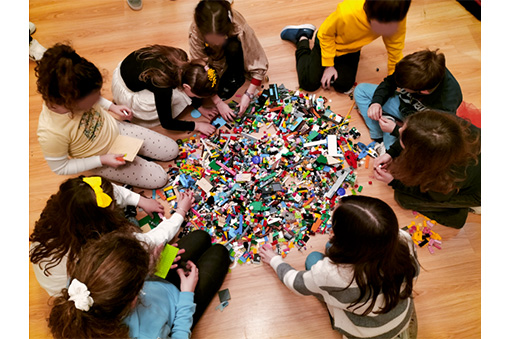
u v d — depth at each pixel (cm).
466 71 201
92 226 119
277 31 219
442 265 162
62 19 222
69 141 146
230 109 191
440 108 160
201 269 149
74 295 91
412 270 110
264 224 165
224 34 145
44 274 129
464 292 157
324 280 113
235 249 163
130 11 225
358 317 117
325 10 223
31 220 174
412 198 164
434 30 214
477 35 211
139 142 166
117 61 211
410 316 121
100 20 222
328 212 168
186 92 163
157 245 137
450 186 135
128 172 169
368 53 211
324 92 201
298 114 190
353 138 188
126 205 164
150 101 175
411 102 170
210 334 151
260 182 174
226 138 187
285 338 150
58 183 181
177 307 127
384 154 169
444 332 151
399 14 147
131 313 108
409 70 144
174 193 176
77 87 122
